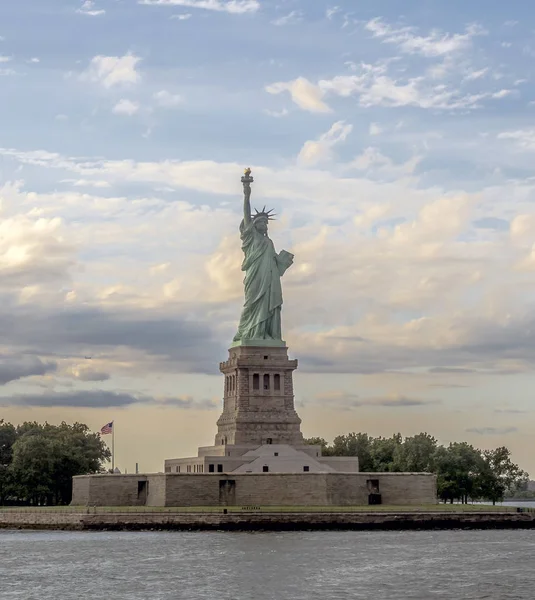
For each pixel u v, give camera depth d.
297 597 162.00
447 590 167.50
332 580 176.88
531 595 163.38
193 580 177.75
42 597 163.38
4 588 171.75
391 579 177.62
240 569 189.00
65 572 187.75
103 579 179.88
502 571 185.75
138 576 182.38
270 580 177.25
